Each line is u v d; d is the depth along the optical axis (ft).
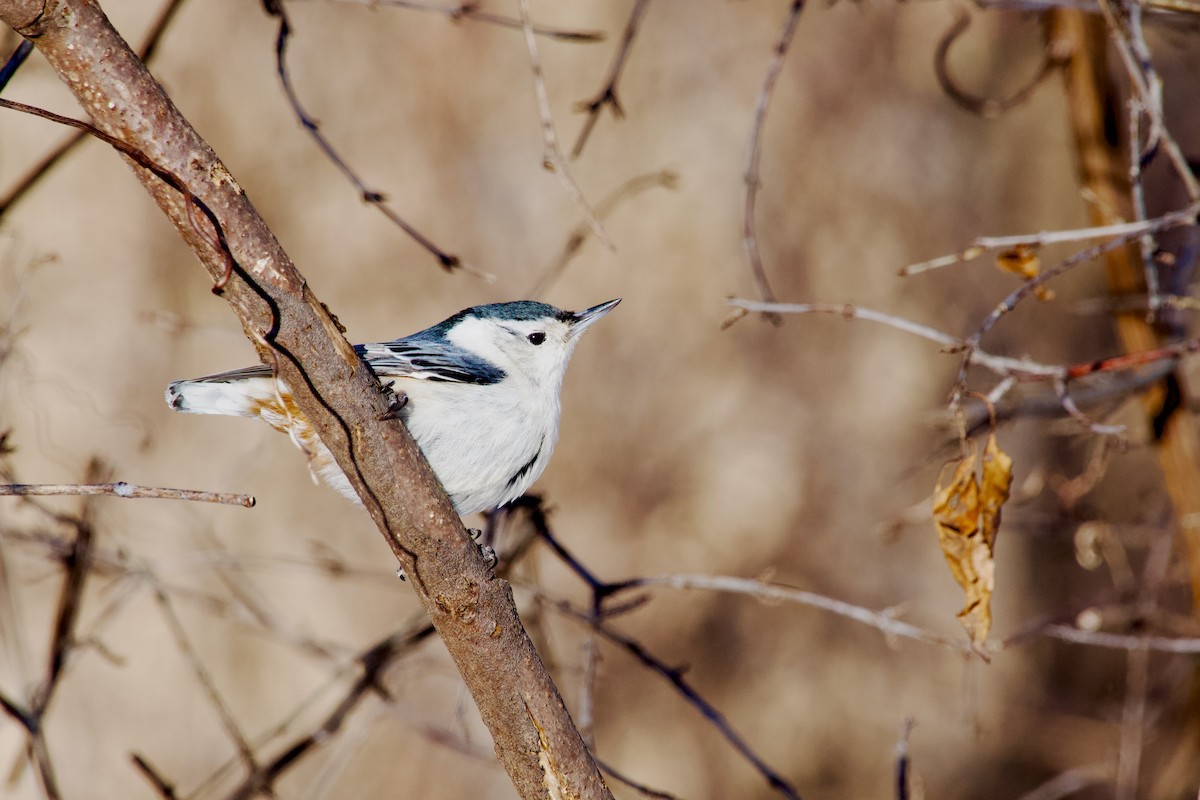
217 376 20.76
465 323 24.82
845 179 52.54
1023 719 46.09
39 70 30.78
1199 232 27.37
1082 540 29.94
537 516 26.14
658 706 47.75
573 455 49.70
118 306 42.93
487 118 49.11
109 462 31.91
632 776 46.91
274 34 46.57
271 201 46.32
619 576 48.44
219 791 38.37
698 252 51.03
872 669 48.67
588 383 50.44
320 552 39.24
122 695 40.06
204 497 13.48
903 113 53.21
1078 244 49.93
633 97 50.88
